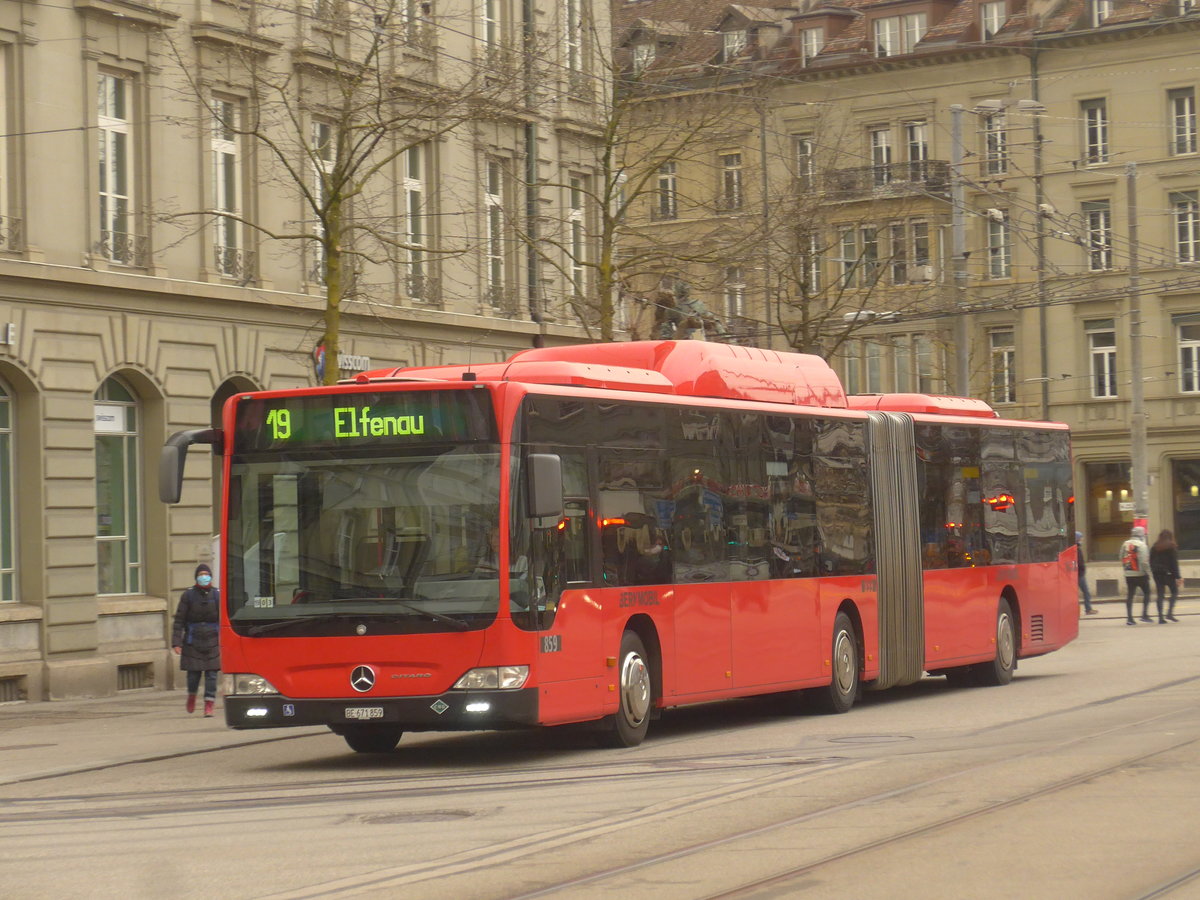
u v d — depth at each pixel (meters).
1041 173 73.81
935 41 75.69
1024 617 31.39
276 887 12.34
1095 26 73.50
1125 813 14.66
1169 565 49.38
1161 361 73.00
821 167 55.19
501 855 13.32
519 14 45.06
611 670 20.53
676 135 41.91
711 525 22.81
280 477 19.73
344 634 19.19
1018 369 75.12
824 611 25.41
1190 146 72.31
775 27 78.12
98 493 34.19
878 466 27.33
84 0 33.12
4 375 32.06
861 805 15.40
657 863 12.82
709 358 23.80
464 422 19.22
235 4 34.50
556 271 46.97
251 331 37.03
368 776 19.12
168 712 29.91
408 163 42.03
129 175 34.59
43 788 19.50
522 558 19.06
